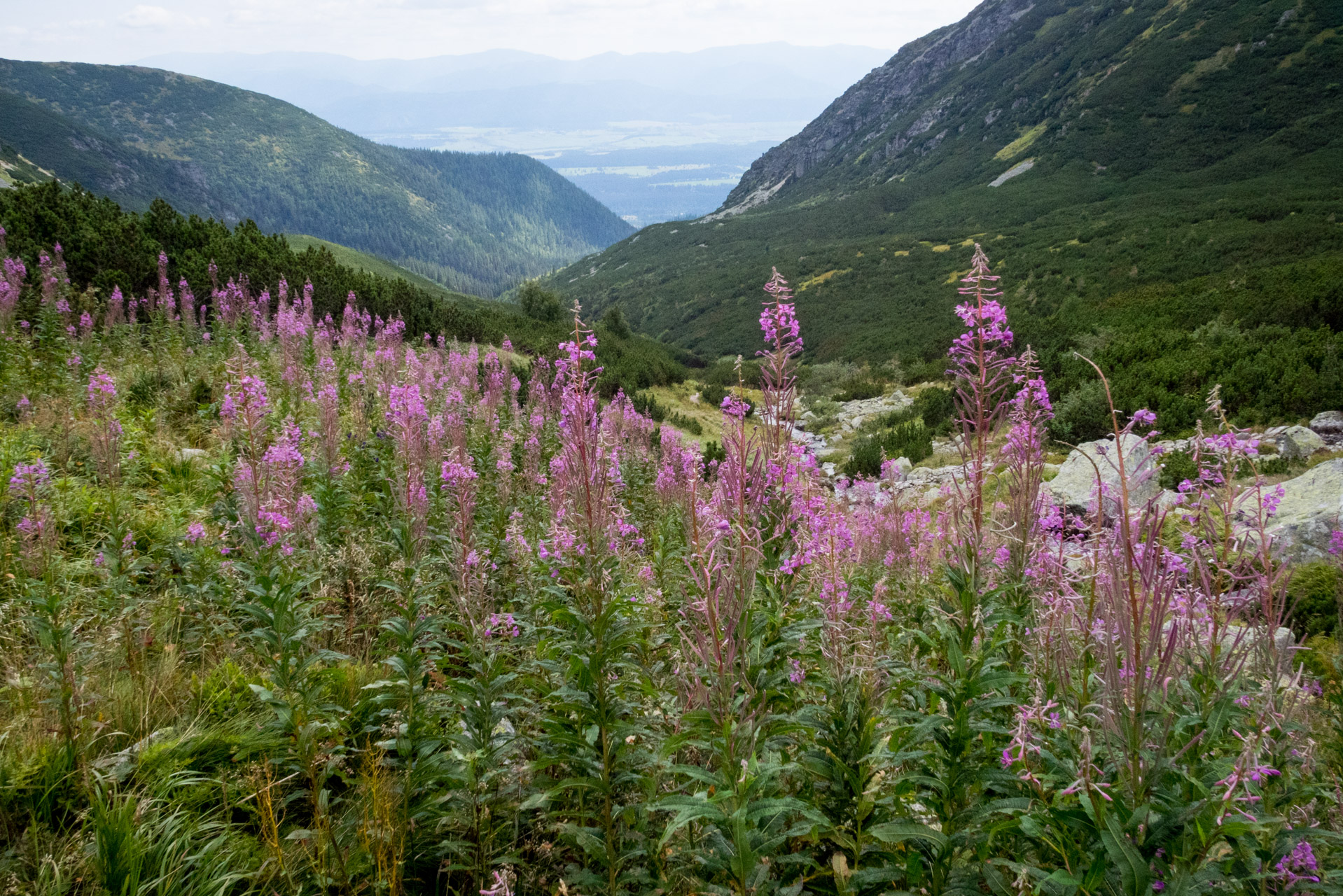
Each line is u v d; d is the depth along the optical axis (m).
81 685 3.98
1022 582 3.80
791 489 3.90
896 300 85.69
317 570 5.37
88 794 3.32
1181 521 3.24
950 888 2.51
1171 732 2.36
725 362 59.97
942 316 69.69
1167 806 2.29
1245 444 3.02
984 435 3.73
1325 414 16.42
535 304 57.97
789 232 172.75
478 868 3.20
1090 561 3.13
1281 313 25.95
